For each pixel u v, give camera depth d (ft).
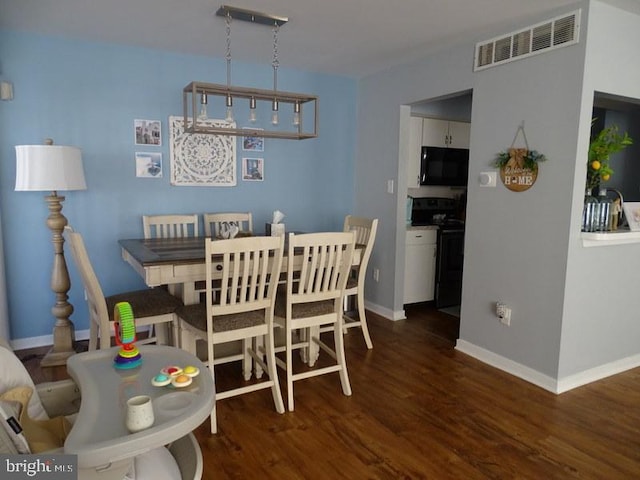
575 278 8.50
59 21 9.30
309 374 8.20
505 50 9.32
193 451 4.15
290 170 13.64
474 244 10.25
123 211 11.41
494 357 9.91
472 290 10.39
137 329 11.72
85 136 10.82
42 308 10.84
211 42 10.67
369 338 11.15
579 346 8.84
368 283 14.37
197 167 12.16
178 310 8.39
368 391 8.69
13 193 10.25
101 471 3.37
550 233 8.59
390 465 6.40
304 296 8.00
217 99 12.26
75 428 3.50
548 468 6.38
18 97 10.07
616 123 13.71
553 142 8.45
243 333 7.59
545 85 8.55
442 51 11.00
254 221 13.24
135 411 3.44
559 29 8.27
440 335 11.96
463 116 15.15
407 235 13.73
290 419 7.62
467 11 8.48
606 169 8.51
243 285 7.38
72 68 10.53
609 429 7.39
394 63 12.37
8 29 9.78
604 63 8.14
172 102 11.70
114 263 11.42
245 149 12.82
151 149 11.57
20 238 10.43
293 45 10.82
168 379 4.26
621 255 9.17
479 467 6.39
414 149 14.23
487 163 9.85
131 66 11.13
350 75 13.93
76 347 10.56
